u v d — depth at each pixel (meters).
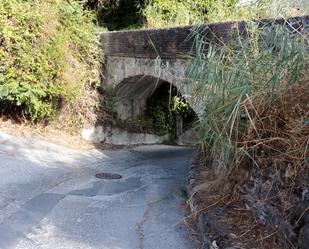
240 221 3.57
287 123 3.36
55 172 6.22
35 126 8.38
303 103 3.35
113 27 12.41
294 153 3.14
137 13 12.09
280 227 3.14
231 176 3.99
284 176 3.21
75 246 3.64
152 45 7.50
